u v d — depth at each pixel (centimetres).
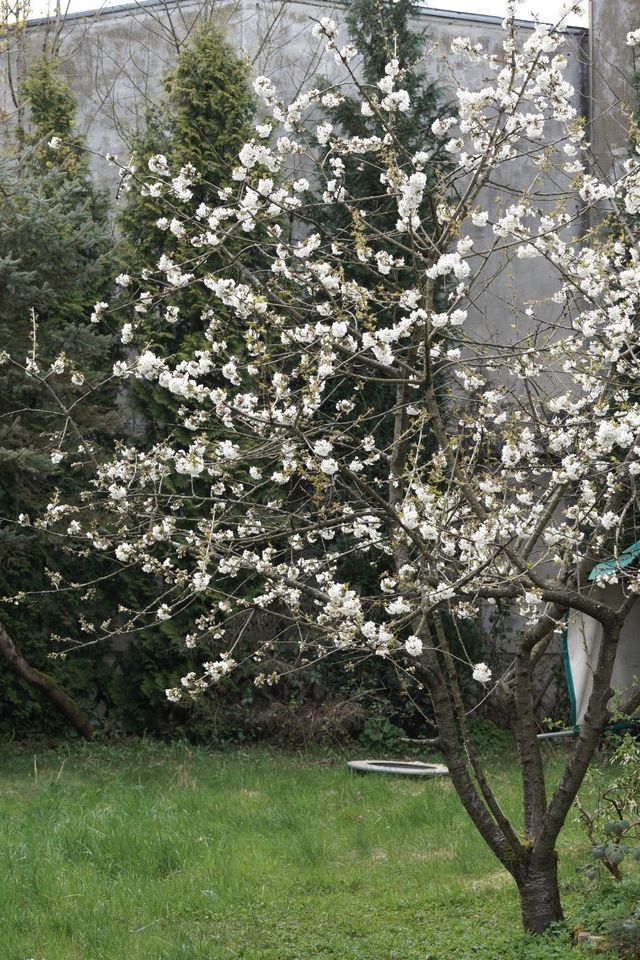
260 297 507
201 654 1076
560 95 513
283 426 450
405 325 462
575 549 493
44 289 915
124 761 962
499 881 568
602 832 516
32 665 1074
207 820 698
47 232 914
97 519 989
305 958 452
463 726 471
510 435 486
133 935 486
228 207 616
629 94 1232
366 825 696
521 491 543
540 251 521
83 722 1056
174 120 1125
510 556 435
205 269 1049
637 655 962
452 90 1254
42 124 1212
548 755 998
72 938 484
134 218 1108
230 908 527
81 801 754
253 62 1343
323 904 534
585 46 1291
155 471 598
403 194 458
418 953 452
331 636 496
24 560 1062
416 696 1084
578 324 525
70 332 954
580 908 475
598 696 439
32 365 621
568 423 473
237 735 1089
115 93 1484
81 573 1088
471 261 1241
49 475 1033
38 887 544
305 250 518
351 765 938
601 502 575
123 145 1400
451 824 693
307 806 754
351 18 1127
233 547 611
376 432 1050
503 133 511
